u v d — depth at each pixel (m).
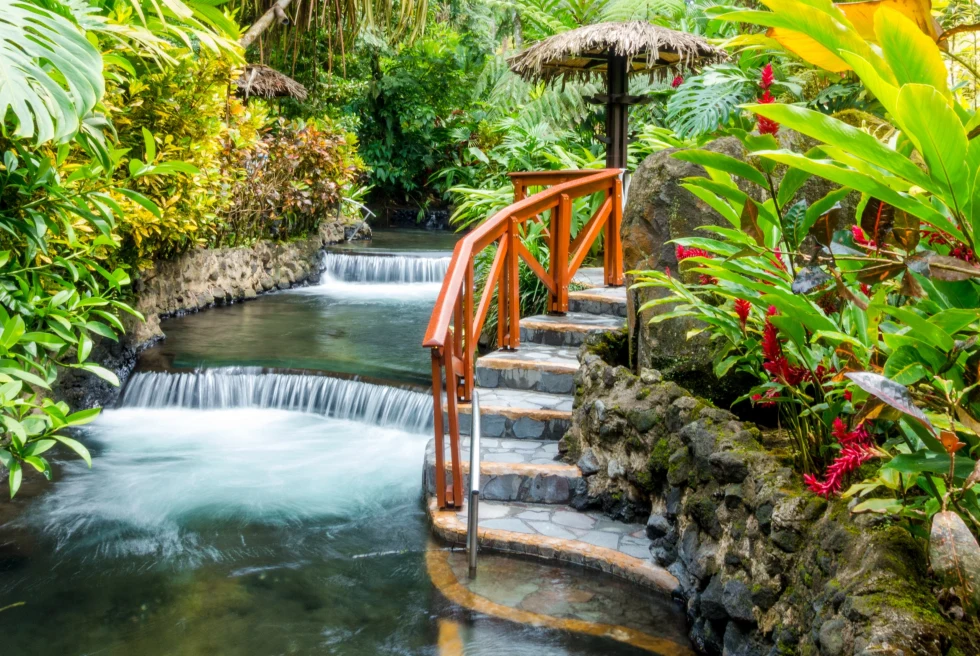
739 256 2.53
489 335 6.63
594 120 9.79
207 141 7.30
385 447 5.34
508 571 3.59
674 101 6.88
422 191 17.75
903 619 1.95
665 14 9.67
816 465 2.81
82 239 4.19
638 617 3.22
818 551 2.45
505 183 9.45
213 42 3.29
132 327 6.68
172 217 6.79
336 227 12.98
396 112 17.17
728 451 3.04
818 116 1.60
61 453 5.25
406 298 9.84
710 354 3.74
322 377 5.97
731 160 2.42
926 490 2.15
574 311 6.01
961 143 1.51
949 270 1.77
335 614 3.29
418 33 7.70
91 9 2.99
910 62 1.63
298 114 14.73
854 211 3.64
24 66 2.29
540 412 4.52
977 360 1.99
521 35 16.08
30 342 3.42
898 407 1.67
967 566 1.74
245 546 3.96
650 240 4.06
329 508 4.39
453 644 3.05
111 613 3.34
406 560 3.74
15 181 3.28
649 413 3.69
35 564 3.79
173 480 4.79
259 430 5.67
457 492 4.04
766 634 2.64
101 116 3.21
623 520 3.90
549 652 2.98
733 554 2.88
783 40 1.85
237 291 9.52
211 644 3.09
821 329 2.48
